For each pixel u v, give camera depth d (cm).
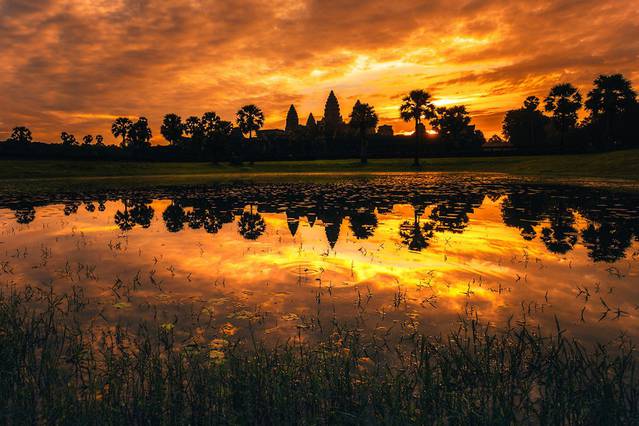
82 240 907
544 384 321
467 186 2461
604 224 1066
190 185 2864
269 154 8356
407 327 434
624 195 1775
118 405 295
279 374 321
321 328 432
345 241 874
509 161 5112
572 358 361
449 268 658
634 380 325
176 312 481
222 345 393
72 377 340
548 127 9838
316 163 6359
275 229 1032
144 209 1488
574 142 7881
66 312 483
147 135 8488
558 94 6259
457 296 529
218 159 7356
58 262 714
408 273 631
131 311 485
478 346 387
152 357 364
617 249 781
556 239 880
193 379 332
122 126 8375
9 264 703
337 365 340
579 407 280
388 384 315
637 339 401
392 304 500
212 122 6938
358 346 389
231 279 608
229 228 1053
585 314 467
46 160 5797
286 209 1449
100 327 439
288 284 581
